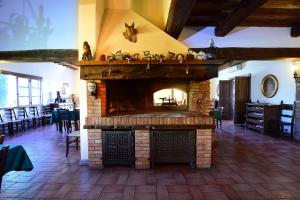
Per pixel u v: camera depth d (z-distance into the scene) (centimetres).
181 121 377
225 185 316
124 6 432
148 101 475
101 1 412
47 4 469
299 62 603
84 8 381
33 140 604
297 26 497
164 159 382
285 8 417
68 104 1048
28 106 836
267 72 770
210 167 386
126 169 379
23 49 477
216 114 767
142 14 479
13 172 365
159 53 392
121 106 470
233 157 448
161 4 479
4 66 718
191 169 379
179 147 382
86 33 384
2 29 479
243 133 710
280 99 709
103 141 381
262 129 704
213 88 1214
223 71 1134
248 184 319
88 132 382
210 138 382
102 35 402
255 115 754
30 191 300
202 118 378
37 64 927
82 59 371
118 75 371
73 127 807
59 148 519
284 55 516
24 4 473
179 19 362
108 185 317
